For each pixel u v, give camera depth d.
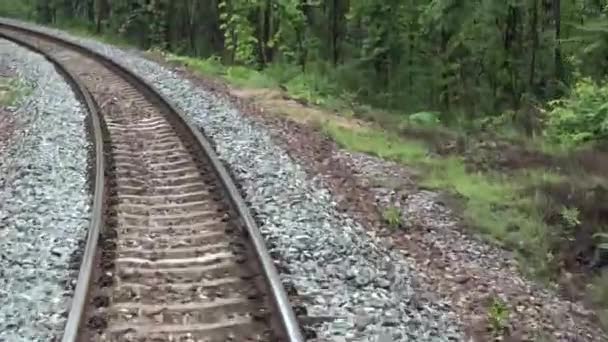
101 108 18.55
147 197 11.06
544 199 13.84
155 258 8.63
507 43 31.08
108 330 6.74
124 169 12.57
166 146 14.38
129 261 8.41
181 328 6.82
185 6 49.91
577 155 17.34
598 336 8.95
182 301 7.47
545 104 27.53
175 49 49.50
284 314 6.70
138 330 6.77
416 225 11.83
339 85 33.72
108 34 51.44
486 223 12.57
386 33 35.12
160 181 11.96
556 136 19.77
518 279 10.46
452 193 14.16
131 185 11.64
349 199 12.20
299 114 20.41
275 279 7.48
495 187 14.78
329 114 21.58
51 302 7.44
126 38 50.34
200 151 13.63
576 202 13.65
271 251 8.73
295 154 14.77
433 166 16.28
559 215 13.30
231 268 8.30
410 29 34.47
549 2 30.67
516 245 12.02
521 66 30.86
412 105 32.94
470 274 9.98
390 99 33.31
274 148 14.69
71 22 56.59
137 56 32.34
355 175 14.44
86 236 9.20
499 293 9.42
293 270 8.27
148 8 50.03
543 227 12.63
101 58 29.02
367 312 7.38
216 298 7.56
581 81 20.98
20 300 7.48
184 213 10.34
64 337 6.29
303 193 11.54
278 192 11.34
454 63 32.22
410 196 13.59
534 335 8.16
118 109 18.50
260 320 7.01
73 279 7.96
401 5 34.53
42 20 59.06
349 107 24.16
